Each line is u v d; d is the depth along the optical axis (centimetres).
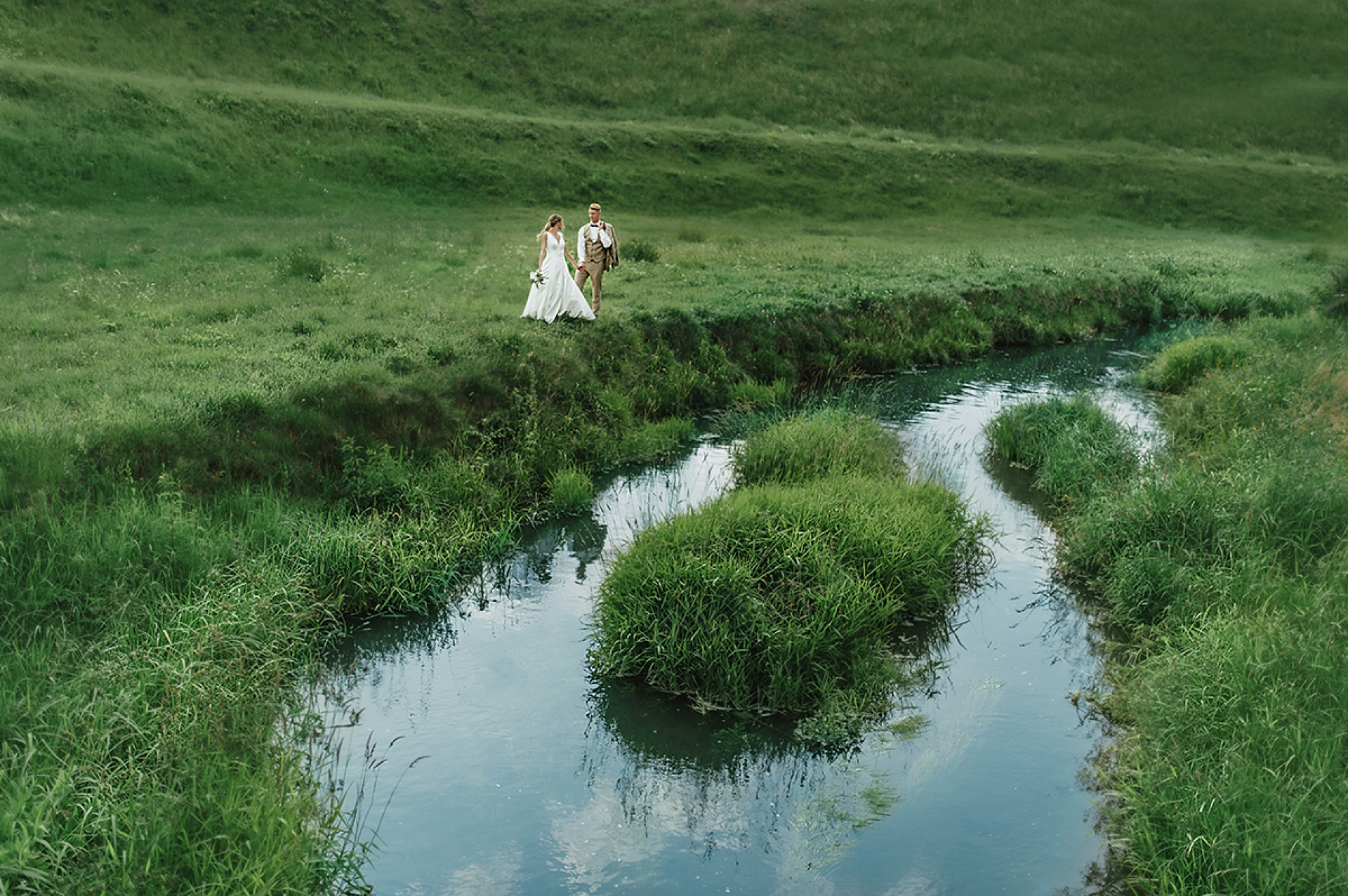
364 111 4156
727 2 7138
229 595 716
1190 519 880
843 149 4938
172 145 3391
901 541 853
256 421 975
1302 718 545
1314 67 7069
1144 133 6116
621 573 775
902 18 7250
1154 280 2658
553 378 1293
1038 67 6844
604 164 4344
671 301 1756
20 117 3134
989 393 1733
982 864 534
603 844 552
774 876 526
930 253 2945
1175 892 486
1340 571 722
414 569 862
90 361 1133
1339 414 1158
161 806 482
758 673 704
